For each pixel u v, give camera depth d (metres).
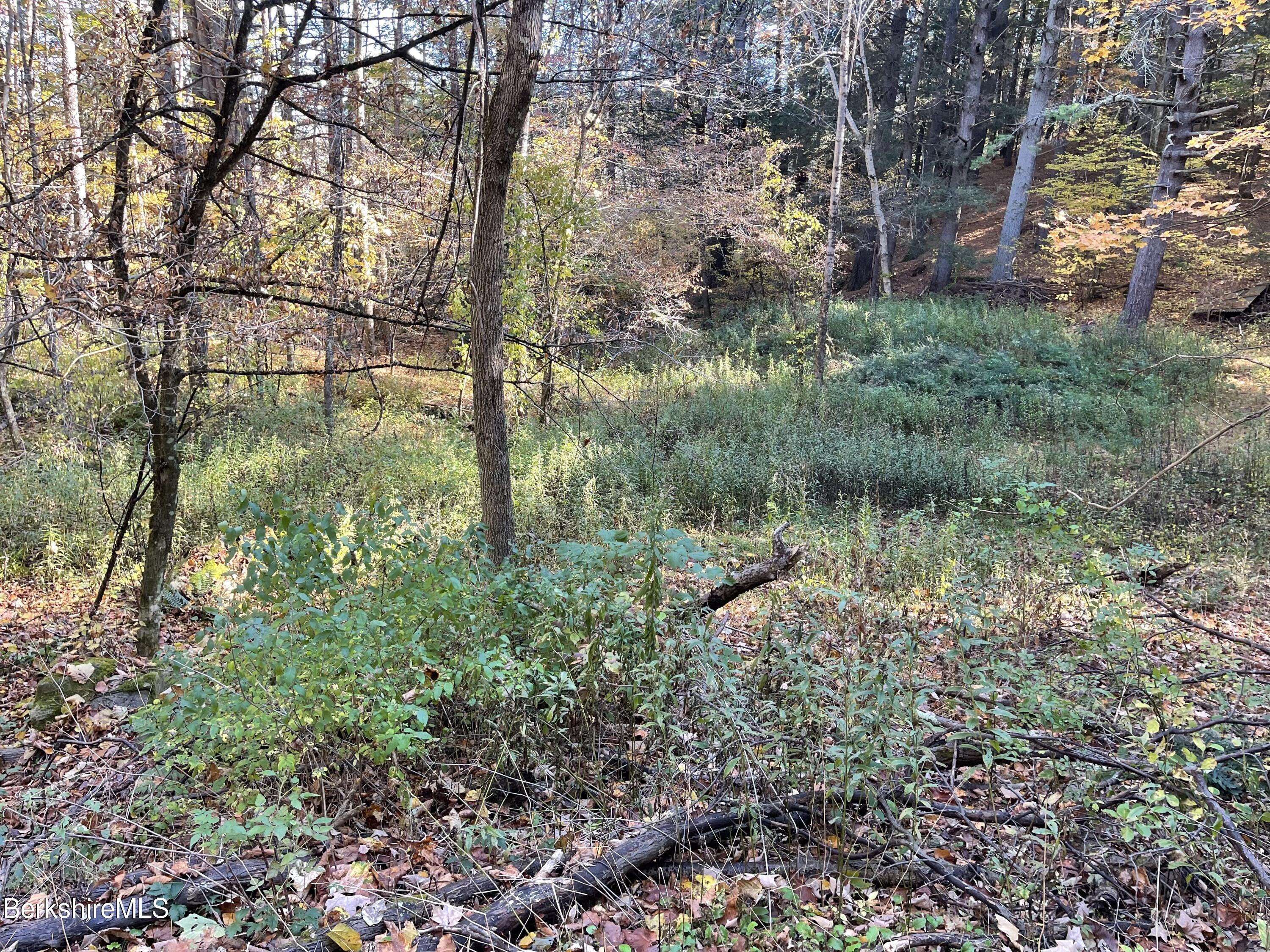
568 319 11.49
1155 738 3.74
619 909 2.91
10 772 4.20
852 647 4.34
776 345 17.91
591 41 7.80
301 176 6.15
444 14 4.88
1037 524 6.58
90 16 4.55
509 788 3.63
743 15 15.37
